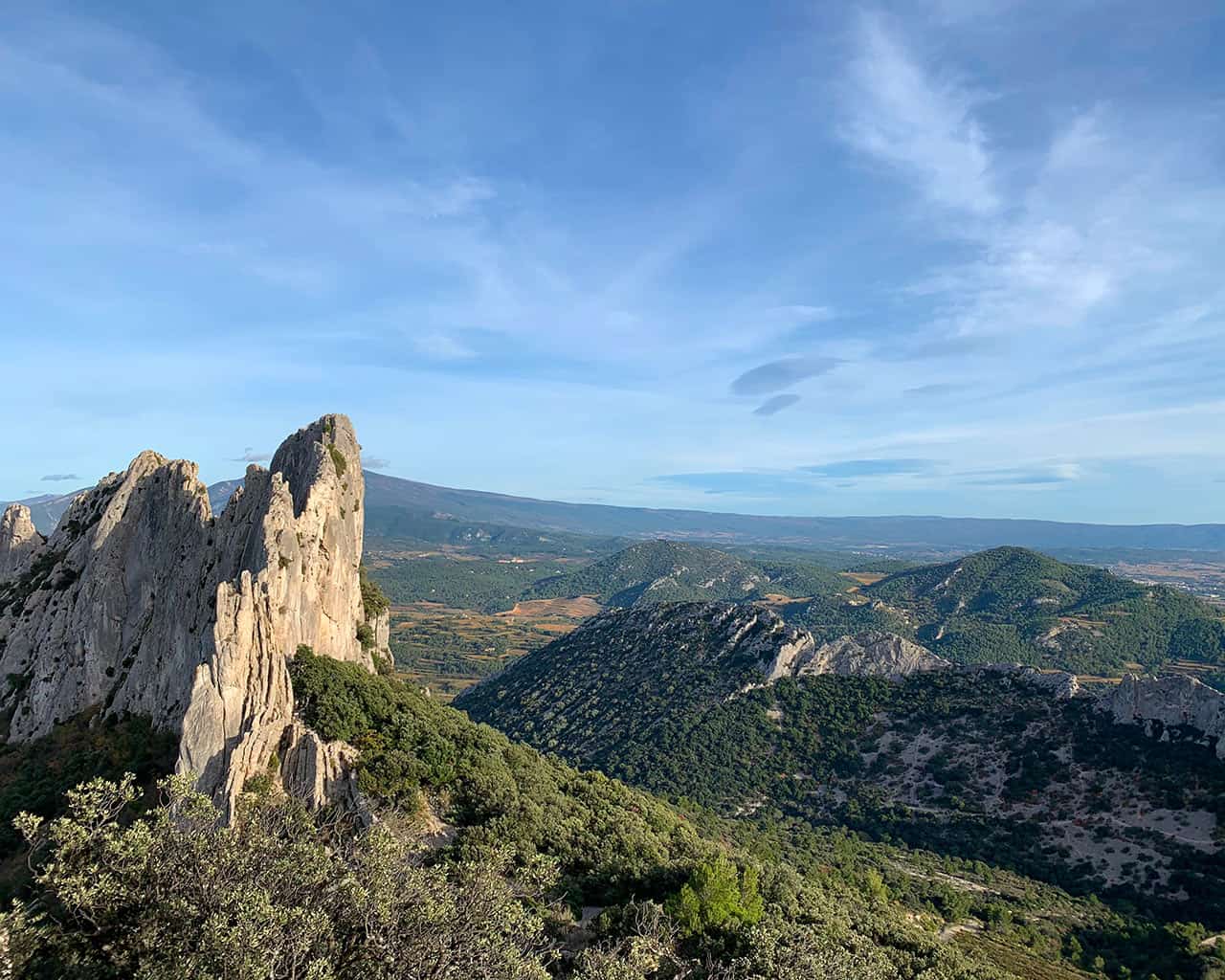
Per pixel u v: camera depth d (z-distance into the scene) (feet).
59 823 103.45
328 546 217.77
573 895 166.40
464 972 96.32
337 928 99.91
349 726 179.83
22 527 265.75
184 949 89.45
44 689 202.90
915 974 180.65
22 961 88.84
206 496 214.69
